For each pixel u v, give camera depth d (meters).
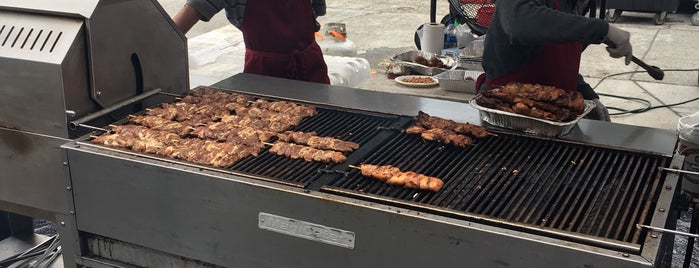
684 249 3.54
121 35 2.41
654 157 2.06
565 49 2.68
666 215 1.67
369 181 1.92
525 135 2.24
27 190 2.40
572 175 1.95
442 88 3.77
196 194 1.93
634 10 8.40
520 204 1.77
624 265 1.47
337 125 2.41
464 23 4.78
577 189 1.86
